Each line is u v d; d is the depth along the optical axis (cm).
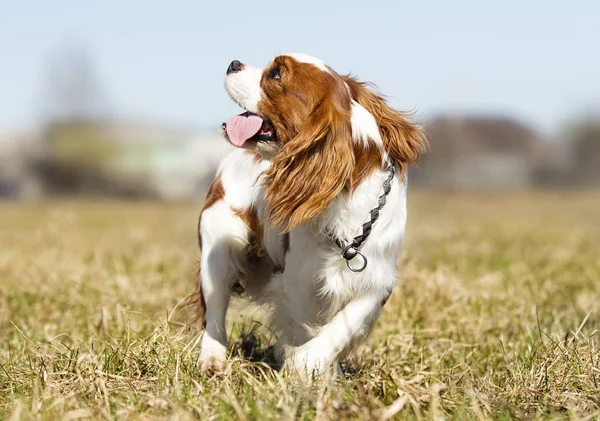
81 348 582
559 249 1308
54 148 5484
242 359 537
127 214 2772
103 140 5494
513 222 2214
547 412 457
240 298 621
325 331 514
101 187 5469
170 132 5525
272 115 512
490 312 740
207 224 600
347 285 516
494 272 997
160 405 434
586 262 1127
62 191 5544
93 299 776
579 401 461
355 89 530
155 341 543
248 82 521
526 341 635
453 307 730
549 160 6341
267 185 511
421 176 5862
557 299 832
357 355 598
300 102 502
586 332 662
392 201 516
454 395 474
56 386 478
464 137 6228
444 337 659
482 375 568
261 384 471
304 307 541
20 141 5538
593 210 3184
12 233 1641
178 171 5434
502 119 6650
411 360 586
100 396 457
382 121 525
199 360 553
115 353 526
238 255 592
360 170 501
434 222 2183
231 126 523
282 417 418
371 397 458
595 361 520
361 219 504
